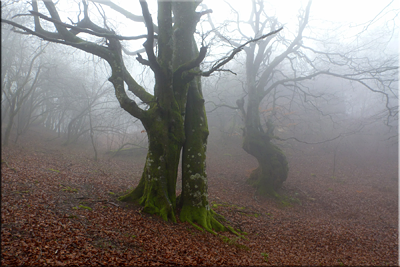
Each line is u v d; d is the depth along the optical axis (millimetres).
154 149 9641
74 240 5879
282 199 17375
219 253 7242
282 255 8156
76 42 10688
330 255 8766
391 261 8820
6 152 16594
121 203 9492
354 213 15180
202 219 9359
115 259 5547
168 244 7020
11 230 5594
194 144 10211
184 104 10297
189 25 10945
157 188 9367
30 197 7961
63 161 18672
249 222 11328
